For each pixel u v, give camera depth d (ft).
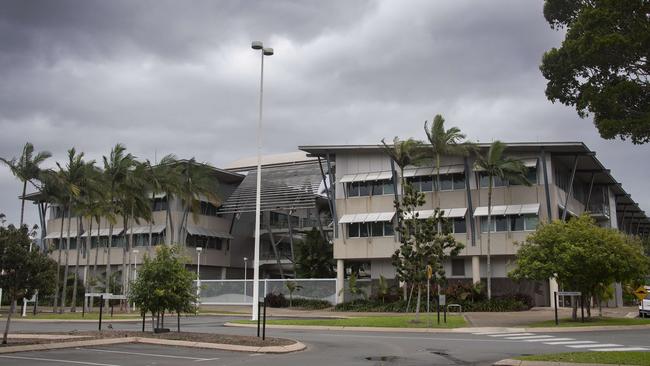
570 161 167.73
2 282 57.21
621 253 97.81
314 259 184.03
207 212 228.63
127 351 56.54
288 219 216.95
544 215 155.74
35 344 57.98
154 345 62.59
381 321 99.91
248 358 52.08
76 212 164.96
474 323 97.45
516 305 137.80
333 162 191.52
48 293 62.18
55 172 156.97
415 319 98.37
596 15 47.39
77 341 61.46
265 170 236.02
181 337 66.59
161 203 221.66
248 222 246.68
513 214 158.40
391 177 174.19
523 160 159.33
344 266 183.83
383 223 175.73
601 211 185.98
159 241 218.18
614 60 48.47
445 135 153.58
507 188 160.76
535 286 159.12
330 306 166.71
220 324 107.76
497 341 69.67
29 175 152.87
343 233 180.24
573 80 53.42
